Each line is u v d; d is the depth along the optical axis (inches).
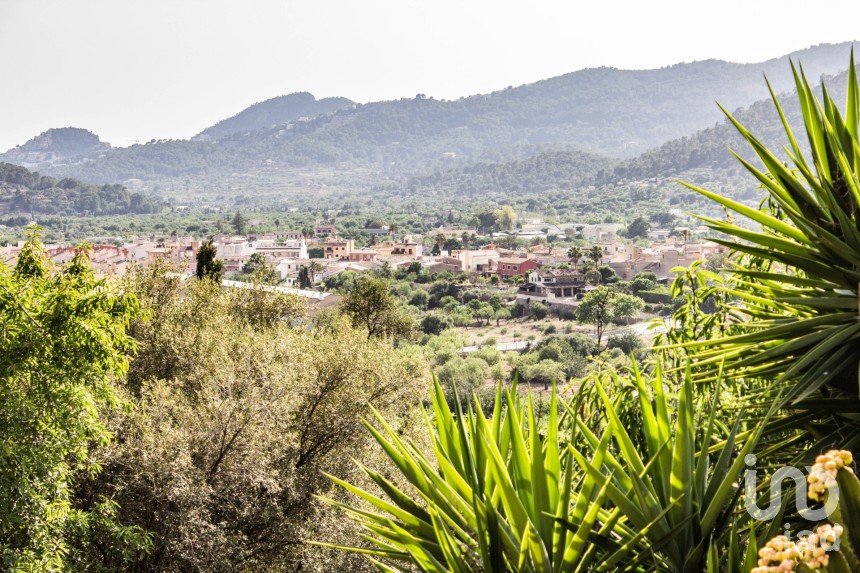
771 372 143.6
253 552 509.4
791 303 142.6
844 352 128.2
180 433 483.2
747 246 151.4
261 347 583.5
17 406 361.1
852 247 140.7
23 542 385.1
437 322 3329.2
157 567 462.9
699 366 163.0
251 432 518.3
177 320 724.0
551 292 4060.0
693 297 222.7
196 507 459.5
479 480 145.5
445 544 127.8
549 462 132.5
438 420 154.5
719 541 123.4
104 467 477.1
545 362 2154.3
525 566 124.5
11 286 377.7
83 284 401.1
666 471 128.1
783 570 82.0
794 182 149.3
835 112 147.8
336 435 603.8
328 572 503.5
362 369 628.1
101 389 414.0
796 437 148.3
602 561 124.0
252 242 7111.2
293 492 526.3
